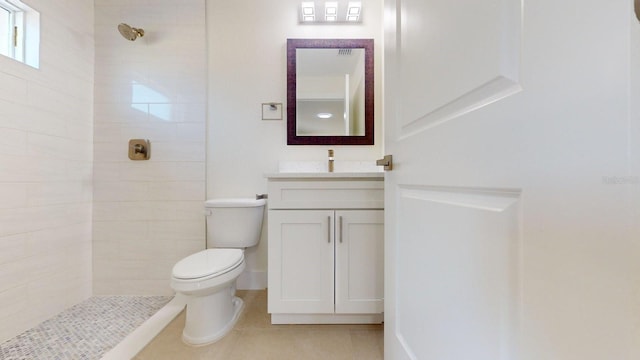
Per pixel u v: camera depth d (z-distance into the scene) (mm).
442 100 635
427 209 717
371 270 1409
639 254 286
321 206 1416
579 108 336
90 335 1383
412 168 800
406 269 847
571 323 345
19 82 1419
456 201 595
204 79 1914
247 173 1956
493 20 474
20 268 1417
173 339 1343
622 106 296
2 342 1322
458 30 574
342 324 1463
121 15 1882
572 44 344
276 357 1206
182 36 1900
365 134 1952
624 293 296
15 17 1497
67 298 1679
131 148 1877
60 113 1644
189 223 1902
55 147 1614
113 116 1881
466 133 554
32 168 1484
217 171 1947
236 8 1945
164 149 1900
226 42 1945
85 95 1812
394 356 935
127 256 1883
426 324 719
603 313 313
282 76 1958
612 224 305
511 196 444
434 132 678
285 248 1413
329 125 1954
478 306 520
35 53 1512
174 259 1894
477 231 523
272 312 1405
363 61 1944
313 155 1963
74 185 1737
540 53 390
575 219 341
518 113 427
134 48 1886
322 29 1950
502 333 459
